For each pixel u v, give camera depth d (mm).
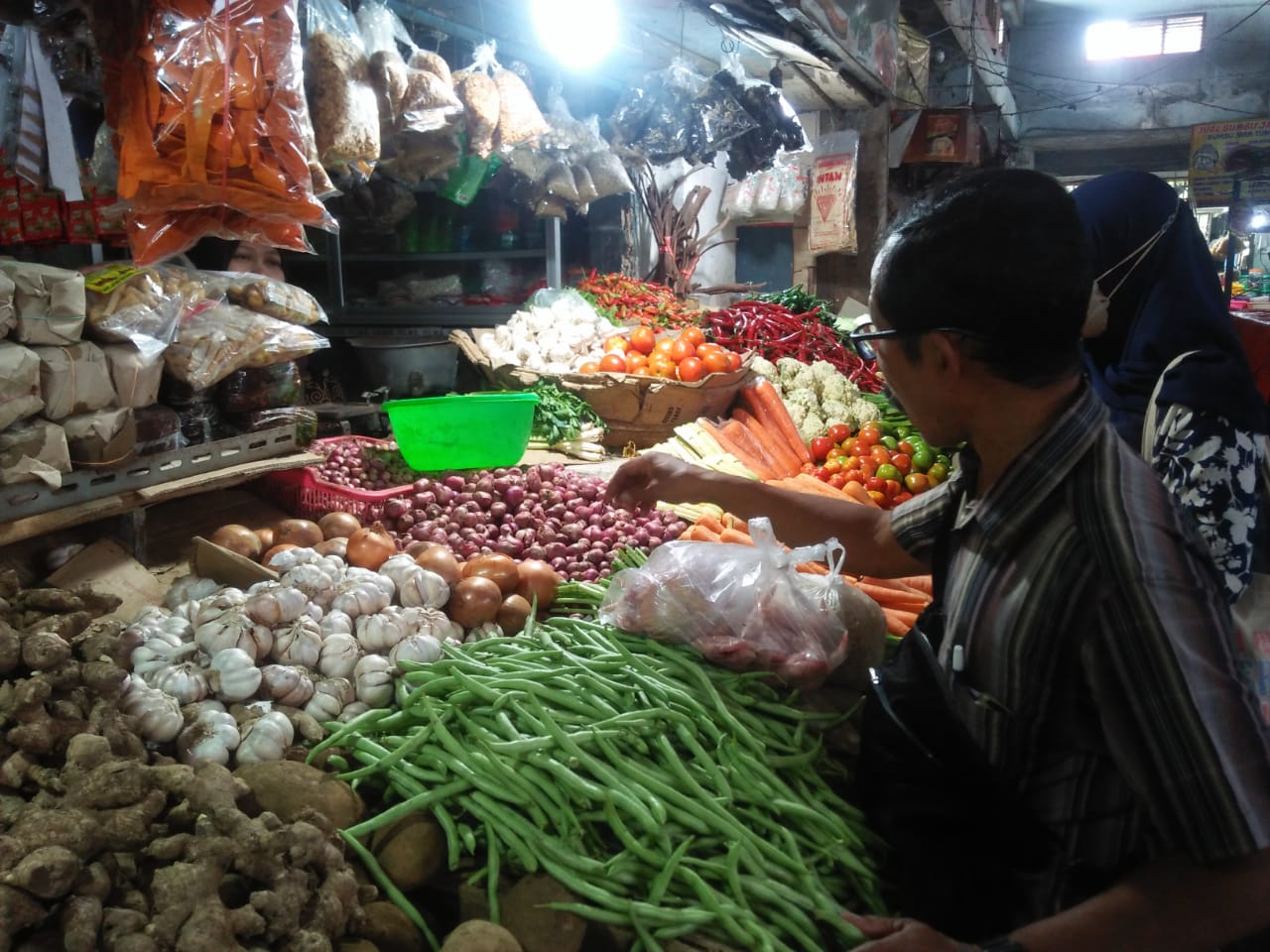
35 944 1250
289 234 2662
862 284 9688
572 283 6891
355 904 1525
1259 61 16969
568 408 4523
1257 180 14859
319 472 3395
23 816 1403
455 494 3268
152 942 1275
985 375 1222
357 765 1901
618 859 1625
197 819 1459
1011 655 1263
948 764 1425
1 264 2207
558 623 2406
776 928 1604
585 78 6590
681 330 5477
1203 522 1783
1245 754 1104
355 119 2969
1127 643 1144
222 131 2303
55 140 2586
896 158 9430
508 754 1777
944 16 10336
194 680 1908
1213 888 1111
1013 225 1149
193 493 2756
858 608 2254
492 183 5863
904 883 1528
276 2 2377
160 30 2252
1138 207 1949
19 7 2283
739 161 5781
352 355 6414
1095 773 1262
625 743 1827
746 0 5645
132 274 2539
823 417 5270
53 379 2217
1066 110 18266
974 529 1415
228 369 2812
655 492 2342
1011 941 1179
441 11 5160
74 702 1644
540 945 1574
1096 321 1959
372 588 2285
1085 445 1232
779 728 1979
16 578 1828
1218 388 1798
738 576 2145
